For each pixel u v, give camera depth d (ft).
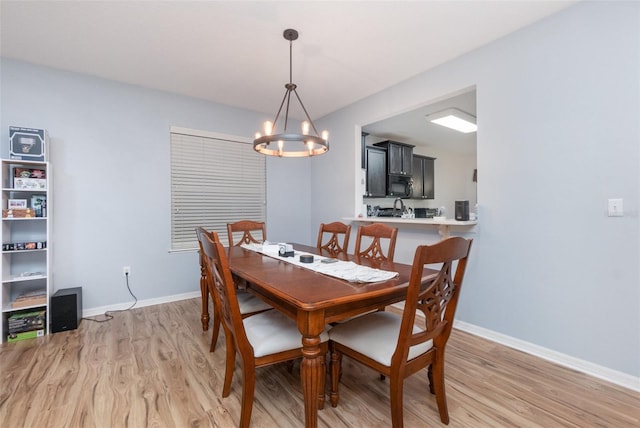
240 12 6.72
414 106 10.11
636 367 5.82
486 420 4.94
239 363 6.70
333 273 5.59
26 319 8.04
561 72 6.68
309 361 4.18
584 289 6.43
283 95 11.57
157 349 7.42
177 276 11.48
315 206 14.80
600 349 6.24
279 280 5.16
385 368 4.41
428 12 6.73
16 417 4.97
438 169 21.06
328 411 5.18
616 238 6.02
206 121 12.13
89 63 9.04
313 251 8.60
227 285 4.45
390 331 5.09
